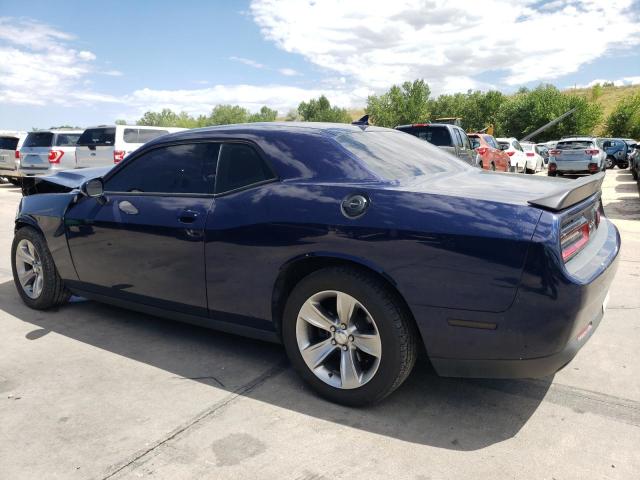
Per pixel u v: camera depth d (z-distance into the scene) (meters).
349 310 2.79
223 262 3.17
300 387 3.14
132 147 13.23
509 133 54.94
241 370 3.38
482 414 2.81
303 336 2.98
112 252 3.78
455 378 3.24
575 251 2.59
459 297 2.47
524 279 2.34
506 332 2.42
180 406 2.93
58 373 3.35
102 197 3.87
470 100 67.38
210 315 3.38
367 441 2.57
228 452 2.49
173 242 3.38
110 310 4.59
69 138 14.87
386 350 2.69
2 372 3.38
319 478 2.29
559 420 2.74
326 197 2.83
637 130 51.84
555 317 2.34
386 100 68.25
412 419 2.77
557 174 18.38
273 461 2.41
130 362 3.51
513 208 2.44
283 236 2.90
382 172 2.94
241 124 3.55
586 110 50.91
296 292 2.93
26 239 4.47
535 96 52.88
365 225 2.65
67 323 4.27
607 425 2.69
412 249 2.54
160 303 3.62
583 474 2.30
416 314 2.57
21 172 15.13
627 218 9.48
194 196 3.38
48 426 2.73
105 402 2.98
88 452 2.51
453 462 2.39
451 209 2.53
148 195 3.62
